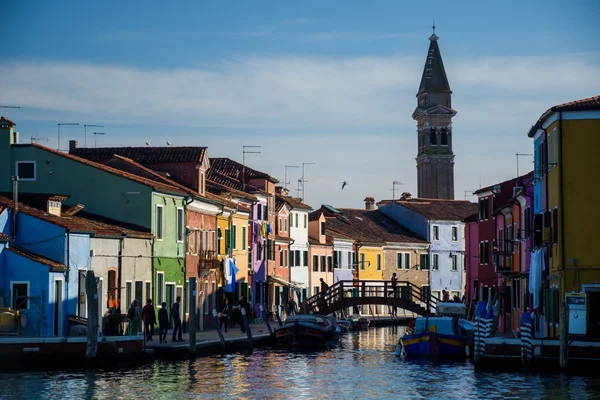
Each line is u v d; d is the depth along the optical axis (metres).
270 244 90.75
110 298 54.06
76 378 40.28
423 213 119.69
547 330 51.50
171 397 36.31
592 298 47.81
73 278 50.06
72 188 59.88
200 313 67.94
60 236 49.50
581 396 36.44
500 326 70.62
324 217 107.38
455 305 65.88
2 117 59.75
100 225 55.28
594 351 41.91
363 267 112.50
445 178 194.25
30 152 59.88
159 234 61.00
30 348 42.44
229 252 75.25
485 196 81.75
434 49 197.12
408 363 50.66
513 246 67.56
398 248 116.25
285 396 37.53
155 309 59.81
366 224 117.69
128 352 45.25
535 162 57.25
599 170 48.66
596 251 48.50
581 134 48.88
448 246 120.12
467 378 42.59
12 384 38.38
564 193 48.88
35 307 47.56
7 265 47.91
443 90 194.62
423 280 117.81
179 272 63.84
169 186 62.81
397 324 96.06
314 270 104.31
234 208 76.19
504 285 70.31
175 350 48.88
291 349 60.31
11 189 59.84
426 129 194.50
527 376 42.03
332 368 47.72
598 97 50.41
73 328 47.78
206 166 70.94
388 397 37.34
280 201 96.38
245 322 59.09
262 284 87.44
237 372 44.59
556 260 49.88
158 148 70.00
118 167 65.12
